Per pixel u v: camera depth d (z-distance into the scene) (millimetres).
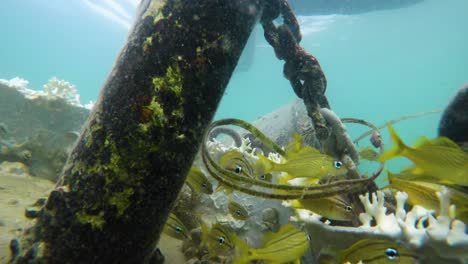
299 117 1270
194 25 417
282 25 750
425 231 447
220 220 808
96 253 375
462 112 642
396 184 500
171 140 401
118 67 424
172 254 718
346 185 499
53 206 383
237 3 445
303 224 594
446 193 455
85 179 387
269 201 774
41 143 1115
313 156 551
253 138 1439
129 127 391
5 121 1166
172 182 416
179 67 407
